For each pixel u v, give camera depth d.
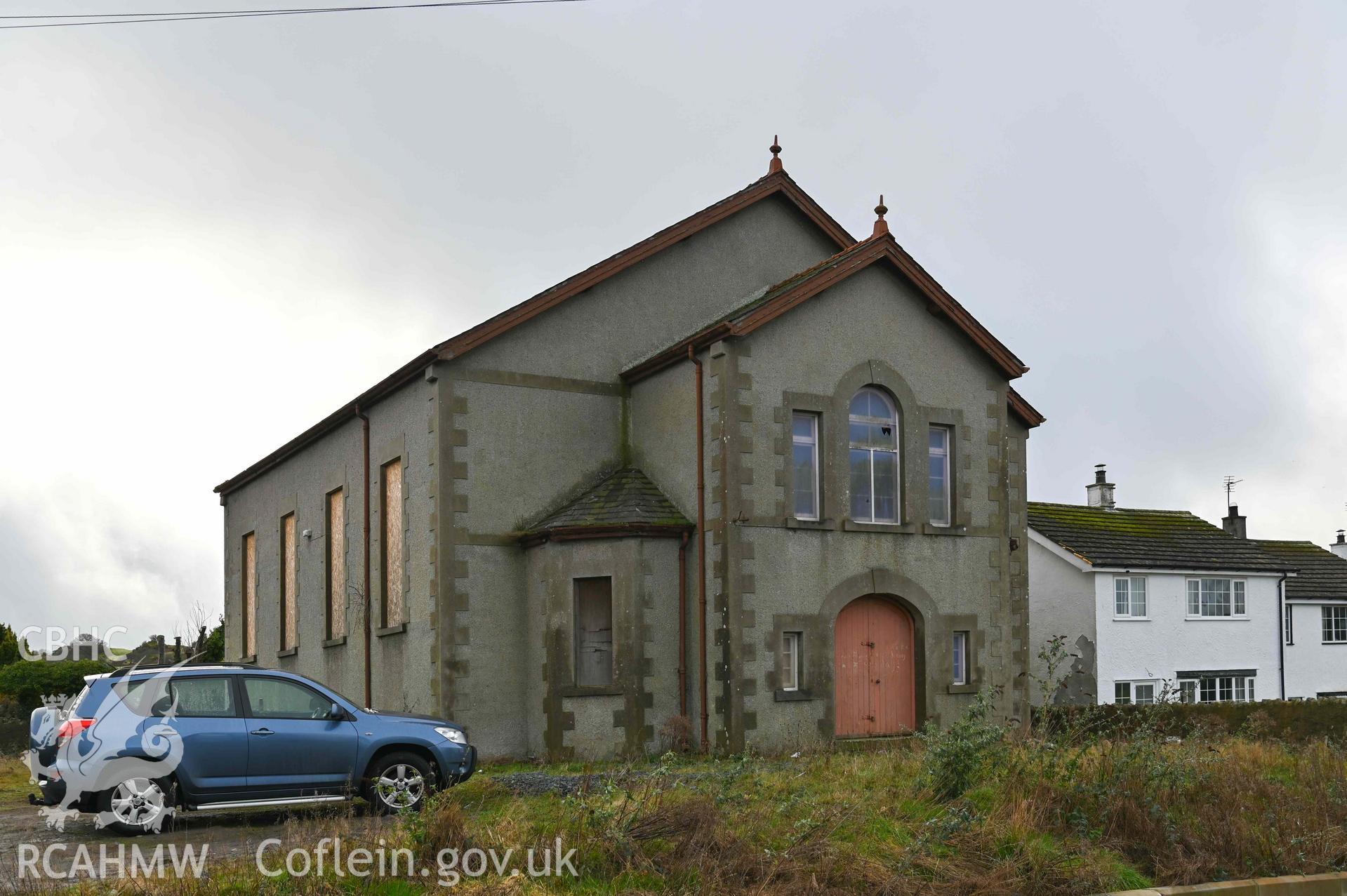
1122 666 32.97
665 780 11.84
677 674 19.22
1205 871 12.14
